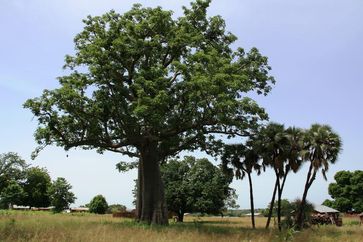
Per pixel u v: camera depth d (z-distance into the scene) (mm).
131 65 32000
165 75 30109
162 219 33844
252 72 34812
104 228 20469
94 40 32406
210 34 35156
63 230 18969
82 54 31031
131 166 41125
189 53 33094
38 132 30297
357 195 101250
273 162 39375
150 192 34219
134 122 30625
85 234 17391
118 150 35875
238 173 41406
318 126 38875
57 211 81062
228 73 30250
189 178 61781
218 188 60688
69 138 31719
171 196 60469
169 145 36719
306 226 36906
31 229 18500
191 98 28375
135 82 29125
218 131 34219
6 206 95375
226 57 34625
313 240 23844
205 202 59781
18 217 33094
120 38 30812
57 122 30438
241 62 35000
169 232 21312
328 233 29516
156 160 34812
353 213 102312
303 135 38594
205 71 29453
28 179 107312
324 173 38031
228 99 27828
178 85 29391
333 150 37688
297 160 39125
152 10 32125
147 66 32312
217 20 34656
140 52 31250
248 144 40375
